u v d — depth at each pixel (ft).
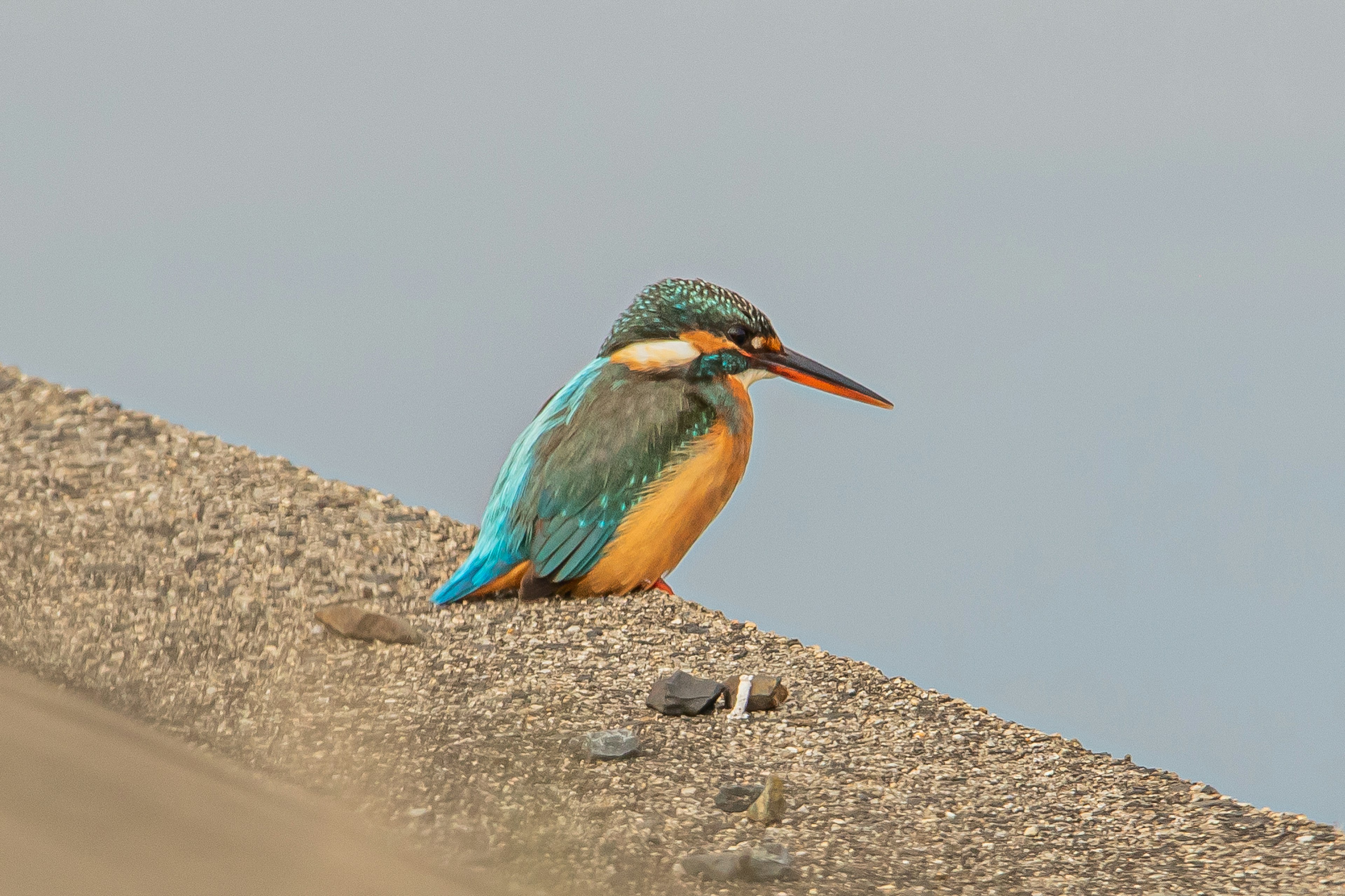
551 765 31.94
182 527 45.57
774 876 27.14
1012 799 33.58
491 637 41.34
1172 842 31.35
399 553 47.26
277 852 23.53
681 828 29.45
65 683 32.50
